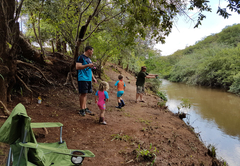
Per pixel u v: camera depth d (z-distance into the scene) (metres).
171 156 3.61
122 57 16.06
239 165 4.69
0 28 3.64
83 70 4.98
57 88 6.57
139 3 3.99
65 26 7.32
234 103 13.87
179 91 22.81
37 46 8.35
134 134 4.43
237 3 3.24
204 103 13.98
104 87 4.81
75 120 4.66
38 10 5.81
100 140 3.80
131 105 8.20
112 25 7.53
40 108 4.80
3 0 3.75
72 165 1.97
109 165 2.90
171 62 61.62
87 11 7.61
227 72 22.86
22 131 1.53
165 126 5.70
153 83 17.83
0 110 3.79
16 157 1.50
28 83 5.64
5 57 3.86
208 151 4.56
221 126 8.06
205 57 32.38
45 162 1.91
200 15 3.59
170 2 3.77
